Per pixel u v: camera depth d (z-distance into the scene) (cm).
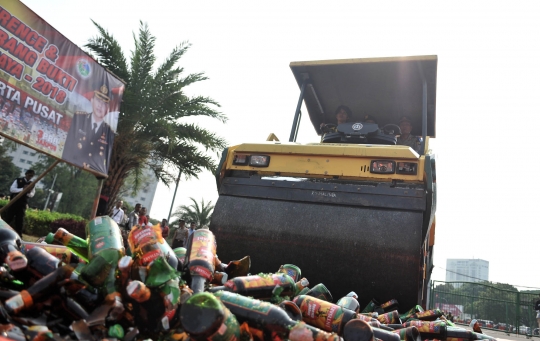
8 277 210
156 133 1518
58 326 181
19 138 506
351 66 668
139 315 178
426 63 627
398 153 446
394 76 681
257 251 455
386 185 445
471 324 361
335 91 758
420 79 680
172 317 173
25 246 289
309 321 234
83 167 591
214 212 485
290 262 441
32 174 1017
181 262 244
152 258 183
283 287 246
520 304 1828
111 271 193
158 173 1675
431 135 846
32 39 523
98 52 1465
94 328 173
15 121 503
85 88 593
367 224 428
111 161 1542
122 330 170
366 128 657
